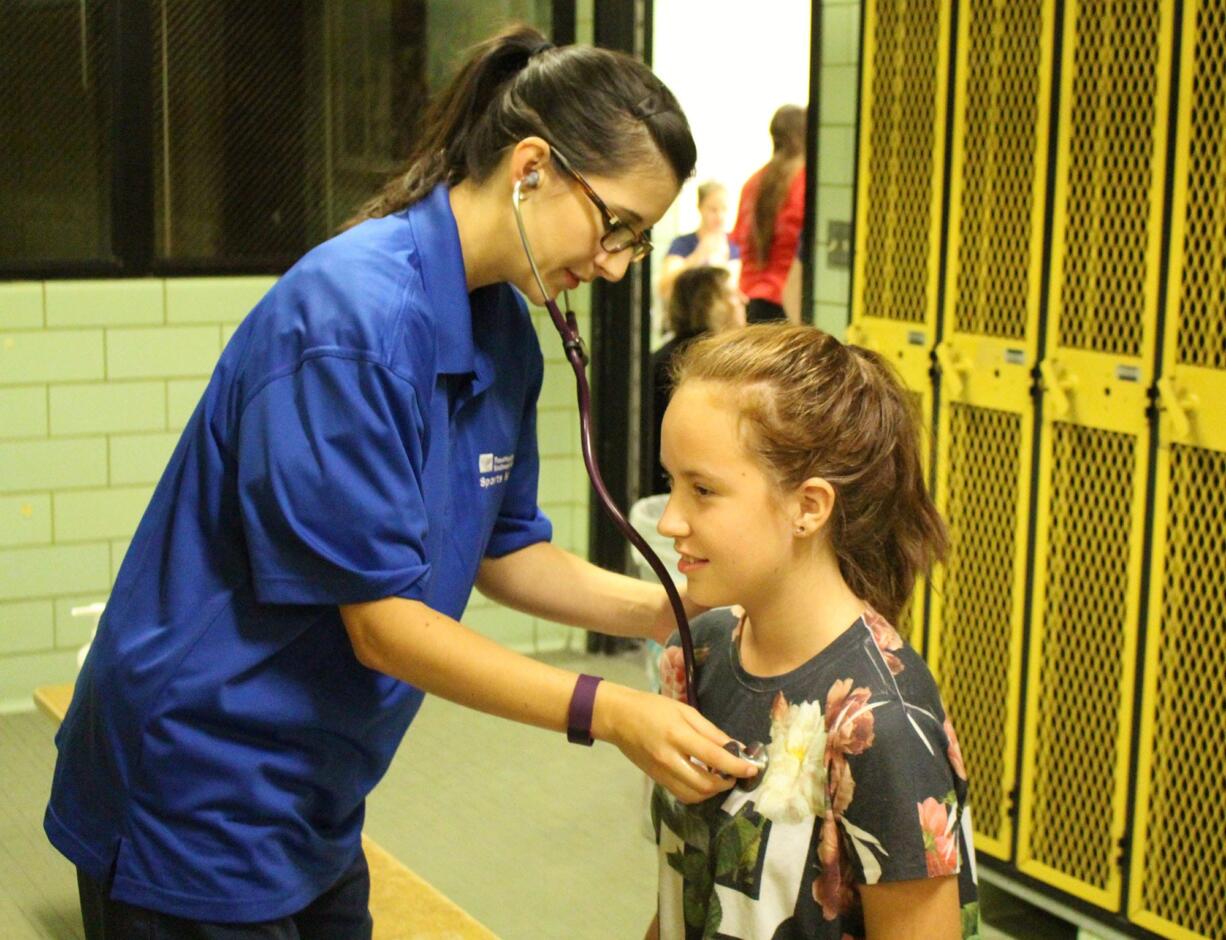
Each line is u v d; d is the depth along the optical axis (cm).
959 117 288
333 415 140
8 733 402
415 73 439
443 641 141
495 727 417
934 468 299
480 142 154
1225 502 249
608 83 147
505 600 182
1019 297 281
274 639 148
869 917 122
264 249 431
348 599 142
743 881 126
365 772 162
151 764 149
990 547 293
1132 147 256
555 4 444
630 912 313
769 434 124
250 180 425
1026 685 287
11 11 389
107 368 415
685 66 596
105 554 423
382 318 143
